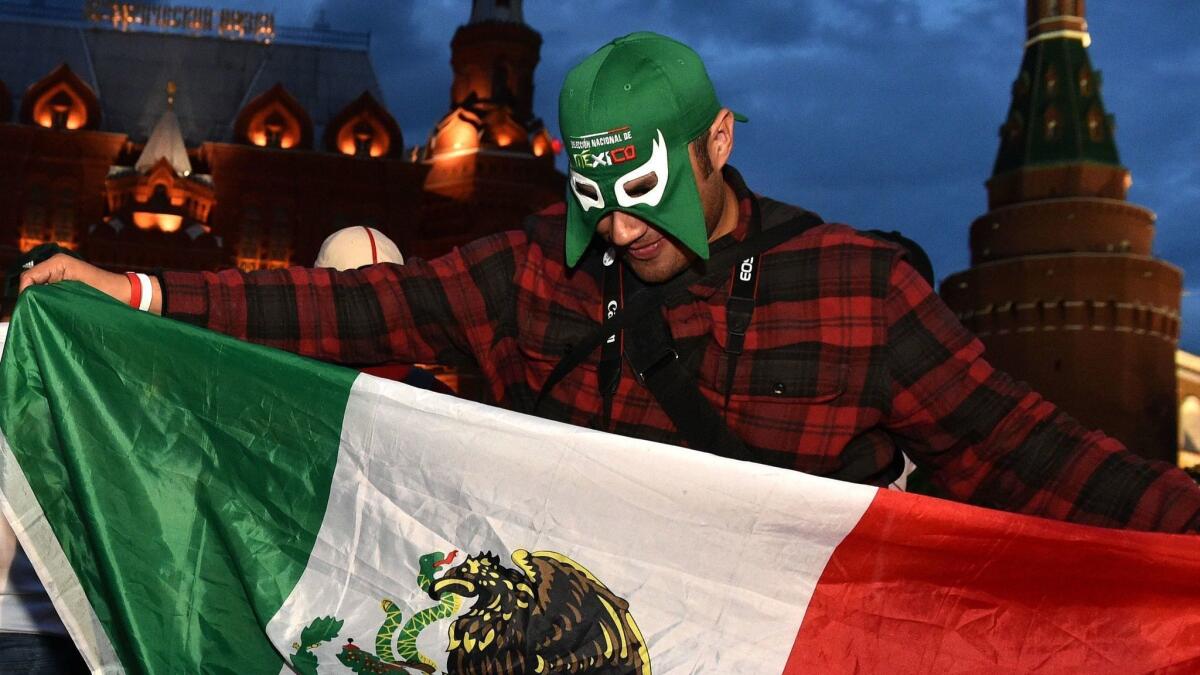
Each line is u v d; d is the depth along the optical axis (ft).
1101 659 5.41
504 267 6.16
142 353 5.67
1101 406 164.76
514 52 198.39
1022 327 170.19
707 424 5.73
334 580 5.54
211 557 5.60
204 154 188.96
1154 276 169.07
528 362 6.07
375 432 5.59
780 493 5.31
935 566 5.37
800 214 5.91
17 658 7.77
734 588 5.38
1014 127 181.47
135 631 5.44
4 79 190.08
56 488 5.69
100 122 181.06
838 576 5.38
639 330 5.79
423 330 6.17
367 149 184.85
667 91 5.30
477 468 5.50
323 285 6.05
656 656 5.35
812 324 5.66
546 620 5.40
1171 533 5.29
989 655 5.40
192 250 172.65
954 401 5.57
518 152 190.90
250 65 198.59
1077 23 182.09
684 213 5.35
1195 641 5.42
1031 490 5.57
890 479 6.14
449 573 5.47
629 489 5.40
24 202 173.58
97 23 199.72
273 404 5.66
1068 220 170.30
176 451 5.65
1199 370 199.93
